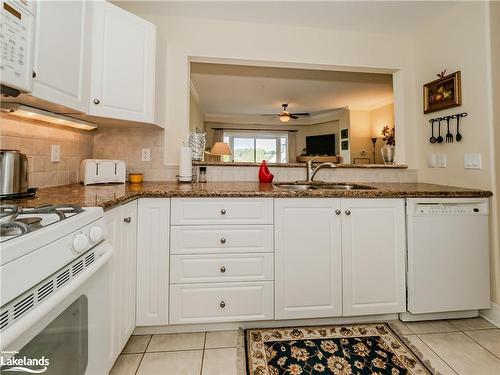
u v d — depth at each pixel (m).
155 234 1.47
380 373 1.25
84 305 0.85
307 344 1.45
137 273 1.45
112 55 1.59
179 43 2.08
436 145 2.10
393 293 1.61
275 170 2.24
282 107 5.58
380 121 5.19
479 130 1.74
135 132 2.06
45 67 1.13
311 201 1.56
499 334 1.55
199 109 5.55
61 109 1.36
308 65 2.26
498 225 1.65
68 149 1.75
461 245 1.61
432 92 2.11
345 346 1.44
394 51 2.33
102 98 1.55
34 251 0.60
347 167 2.26
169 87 2.08
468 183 1.82
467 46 1.82
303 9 1.98
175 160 2.10
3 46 0.91
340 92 4.45
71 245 0.74
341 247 1.58
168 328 1.54
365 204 1.59
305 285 1.56
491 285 1.68
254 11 2.01
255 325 1.61
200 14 2.04
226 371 1.26
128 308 1.35
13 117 1.30
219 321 1.51
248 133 6.98
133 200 1.41
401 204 1.61
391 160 2.37
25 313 0.58
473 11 1.77
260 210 1.53
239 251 1.51
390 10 1.98
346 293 1.58
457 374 1.24
